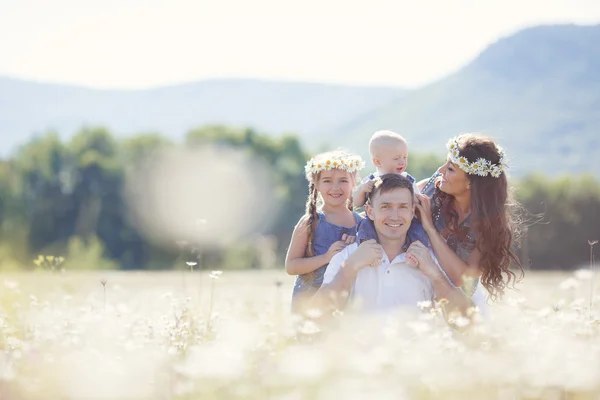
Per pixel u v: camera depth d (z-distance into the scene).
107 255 95.12
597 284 10.06
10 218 95.88
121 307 8.32
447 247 8.76
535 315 7.36
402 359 5.07
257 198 100.06
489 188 9.12
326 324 7.84
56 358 5.98
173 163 97.56
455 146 9.25
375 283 8.50
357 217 10.16
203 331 7.61
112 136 101.88
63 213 96.81
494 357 5.32
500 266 9.12
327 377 4.65
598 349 5.73
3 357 6.65
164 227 95.38
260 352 5.88
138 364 5.15
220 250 90.94
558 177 78.94
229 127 106.56
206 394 4.70
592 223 69.62
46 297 10.88
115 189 97.31
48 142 100.81
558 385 4.80
